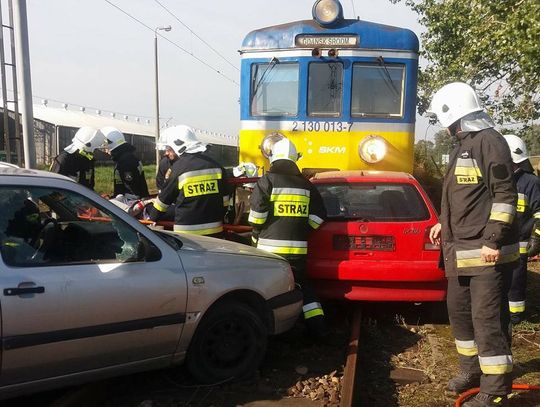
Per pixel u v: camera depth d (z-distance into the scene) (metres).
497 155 3.81
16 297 3.43
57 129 37.75
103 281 3.76
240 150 9.51
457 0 12.04
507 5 8.77
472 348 4.30
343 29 8.97
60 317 3.58
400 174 6.26
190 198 5.53
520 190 5.80
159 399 4.24
